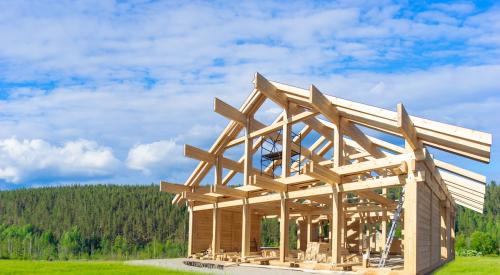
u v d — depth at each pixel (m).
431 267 16.20
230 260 20.19
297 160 22.27
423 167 13.98
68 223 76.88
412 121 12.80
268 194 19.83
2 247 63.16
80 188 88.69
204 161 21.53
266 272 14.55
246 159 20.23
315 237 28.17
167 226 72.69
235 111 20.14
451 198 24.27
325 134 20.64
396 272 13.17
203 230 23.70
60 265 15.55
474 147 12.34
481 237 46.56
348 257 18.42
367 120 15.34
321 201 20.50
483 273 15.50
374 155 19.50
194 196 21.17
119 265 16.12
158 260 20.70
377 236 28.20
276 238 48.19
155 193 83.31
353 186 15.12
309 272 14.54
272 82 18.50
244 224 19.94
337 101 15.41
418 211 13.48
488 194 89.19
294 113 19.09
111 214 76.62
